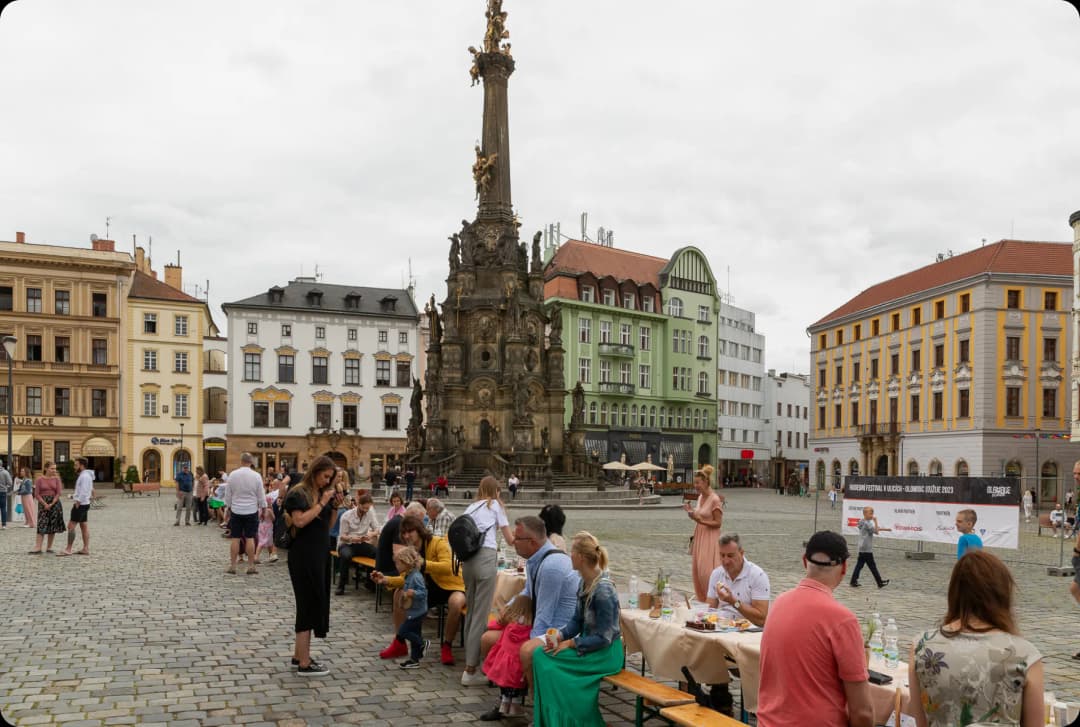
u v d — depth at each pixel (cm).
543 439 4616
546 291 7700
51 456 6756
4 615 1225
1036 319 5750
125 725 749
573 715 725
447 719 792
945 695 418
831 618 468
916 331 6469
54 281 6862
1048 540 2925
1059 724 522
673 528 2955
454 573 1091
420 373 7881
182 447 7225
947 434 6050
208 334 9144
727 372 9531
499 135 4728
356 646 1080
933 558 2239
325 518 934
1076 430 4919
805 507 5078
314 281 8106
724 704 801
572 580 771
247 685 883
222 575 1661
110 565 1789
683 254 8538
